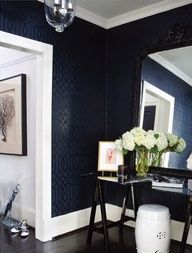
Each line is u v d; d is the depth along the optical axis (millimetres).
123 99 3309
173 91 2854
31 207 3277
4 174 3680
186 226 2264
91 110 3328
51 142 2871
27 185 3336
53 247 2703
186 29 2760
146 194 3133
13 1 2555
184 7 2789
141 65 3117
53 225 2920
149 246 2432
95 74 3367
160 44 2949
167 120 2881
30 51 2742
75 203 3162
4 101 3570
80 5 3008
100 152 3002
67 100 3049
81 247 2725
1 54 3682
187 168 2684
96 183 2795
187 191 2350
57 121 2949
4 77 3662
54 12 1756
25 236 2941
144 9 3061
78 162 3188
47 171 2830
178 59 2828
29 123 3316
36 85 2939
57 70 2939
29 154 3322
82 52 3207
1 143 3639
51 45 2844
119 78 3354
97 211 3422
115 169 2949
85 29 3236
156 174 2893
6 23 2494
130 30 3246
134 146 2721
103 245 2777
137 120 3107
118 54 3365
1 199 3666
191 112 2701
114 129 3406
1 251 2586
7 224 3252
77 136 3170
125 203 3080
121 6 3027
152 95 3016
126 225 3299
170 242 2713
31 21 2695
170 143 2830
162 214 2453
